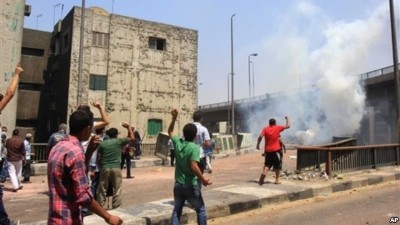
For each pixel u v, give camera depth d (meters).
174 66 35.44
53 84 34.56
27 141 14.30
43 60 36.34
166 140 22.09
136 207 7.61
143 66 33.81
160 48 35.34
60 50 33.59
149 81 34.03
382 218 7.18
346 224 6.78
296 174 12.07
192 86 36.28
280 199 9.05
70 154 3.06
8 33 22.34
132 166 19.62
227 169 17.11
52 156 3.10
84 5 22.42
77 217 3.09
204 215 5.47
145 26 34.16
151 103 33.94
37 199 10.31
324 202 9.11
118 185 7.70
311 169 12.36
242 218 7.66
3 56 21.95
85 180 3.08
